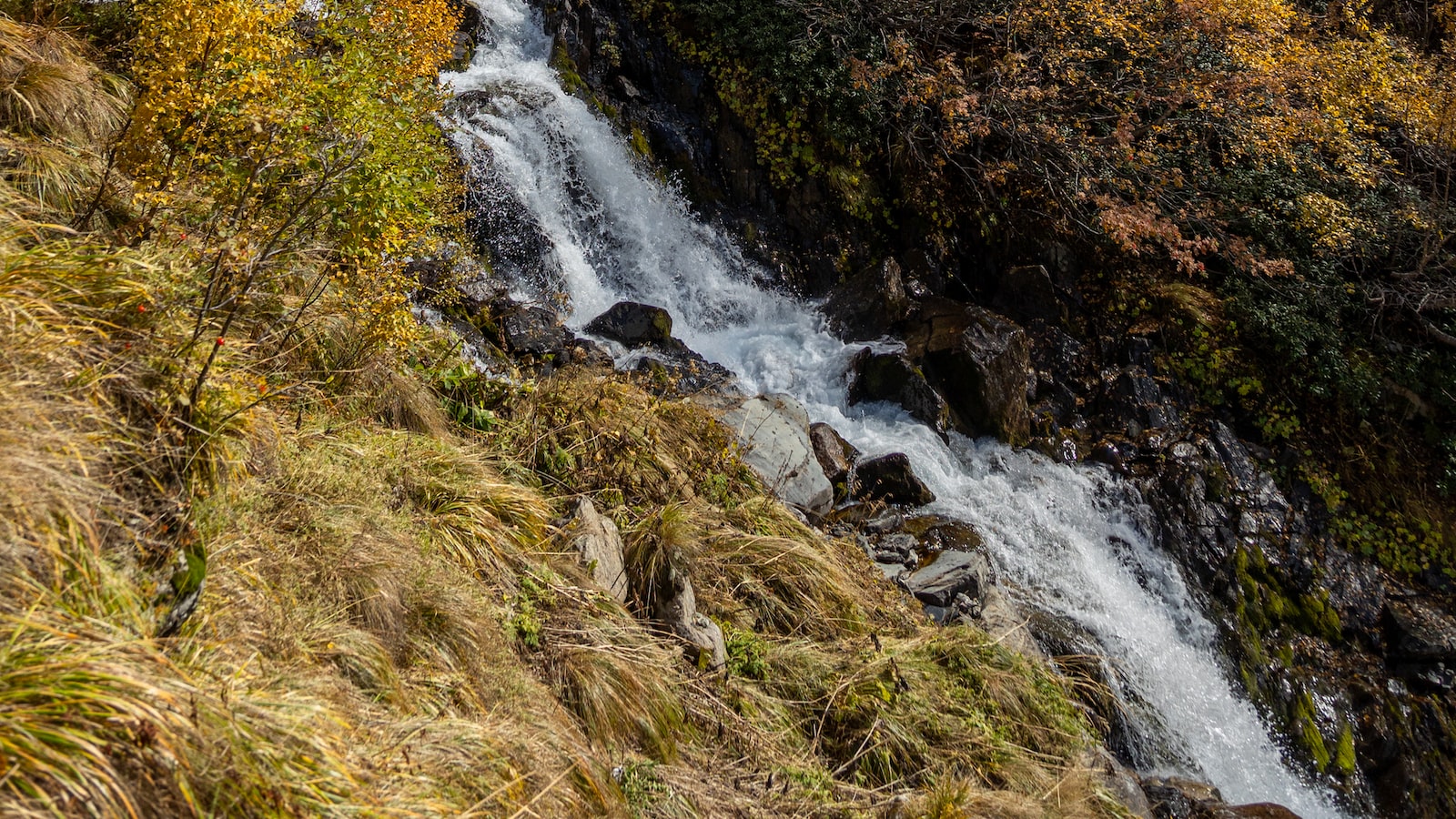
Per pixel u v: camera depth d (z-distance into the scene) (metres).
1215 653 7.84
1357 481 9.55
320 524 3.35
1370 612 8.69
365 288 4.62
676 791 3.60
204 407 3.18
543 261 8.45
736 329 9.47
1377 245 10.69
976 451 8.48
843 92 10.33
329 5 5.31
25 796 1.80
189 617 2.61
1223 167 11.46
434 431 4.75
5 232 3.39
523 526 4.29
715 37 10.46
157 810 2.01
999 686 5.28
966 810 4.11
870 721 4.55
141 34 4.65
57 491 2.43
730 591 5.00
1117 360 9.75
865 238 10.30
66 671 2.03
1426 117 10.81
